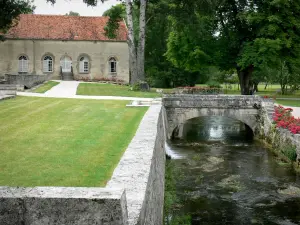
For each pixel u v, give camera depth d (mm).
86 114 16484
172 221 10953
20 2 29062
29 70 48062
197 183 15266
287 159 19359
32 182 6426
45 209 3488
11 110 17219
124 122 14258
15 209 3498
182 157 20156
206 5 32719
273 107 25266
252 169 17594
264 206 12758
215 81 62062
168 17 37250
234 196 13719
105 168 7480
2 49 47375
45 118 14906
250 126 26672
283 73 52250
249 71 38969
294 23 35062
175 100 26500
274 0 33906
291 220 11641
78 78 49219
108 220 3459
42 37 47875
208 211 12234
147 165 6309
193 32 35625
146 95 28312
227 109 26484
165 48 61344
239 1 37312
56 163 7848
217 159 19672
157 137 10562
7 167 7469
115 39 49500
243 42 36812
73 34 49156
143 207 4656
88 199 3467
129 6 33781
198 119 37844
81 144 9945
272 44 33344
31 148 9336
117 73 50094
